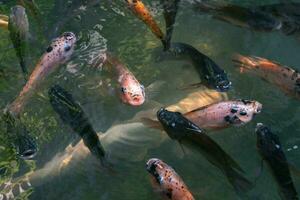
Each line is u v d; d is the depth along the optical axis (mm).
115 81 3432
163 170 3018
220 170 3201
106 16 3824
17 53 3551
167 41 3582
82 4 3836
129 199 3174
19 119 3369
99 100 3463
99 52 3643
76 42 3672
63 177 3234
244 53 3688
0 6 3820
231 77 3562
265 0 3932
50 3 3873
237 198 3154
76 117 3301
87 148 3279
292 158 3283
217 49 3709
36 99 3451
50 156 3285
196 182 3203
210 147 3104
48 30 3719
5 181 3221
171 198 2994
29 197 3176
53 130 3355
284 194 3039
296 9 3666
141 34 3764
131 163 3264
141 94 3361
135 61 3645
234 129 3361
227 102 3258
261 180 3191
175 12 3771
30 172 3242
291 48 3719
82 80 3533
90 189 3203
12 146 3287
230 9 3691
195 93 3473
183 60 3574
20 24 3523
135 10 3604
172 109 3408
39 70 3439
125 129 3354
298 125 3393
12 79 3559
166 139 3316
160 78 3574
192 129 3146
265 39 3762
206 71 3418
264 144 3131
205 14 3803
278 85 3426
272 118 3404
